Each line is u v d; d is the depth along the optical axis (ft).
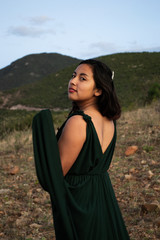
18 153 23.11
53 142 4.34
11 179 16.71
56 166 4.31
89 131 4.48
